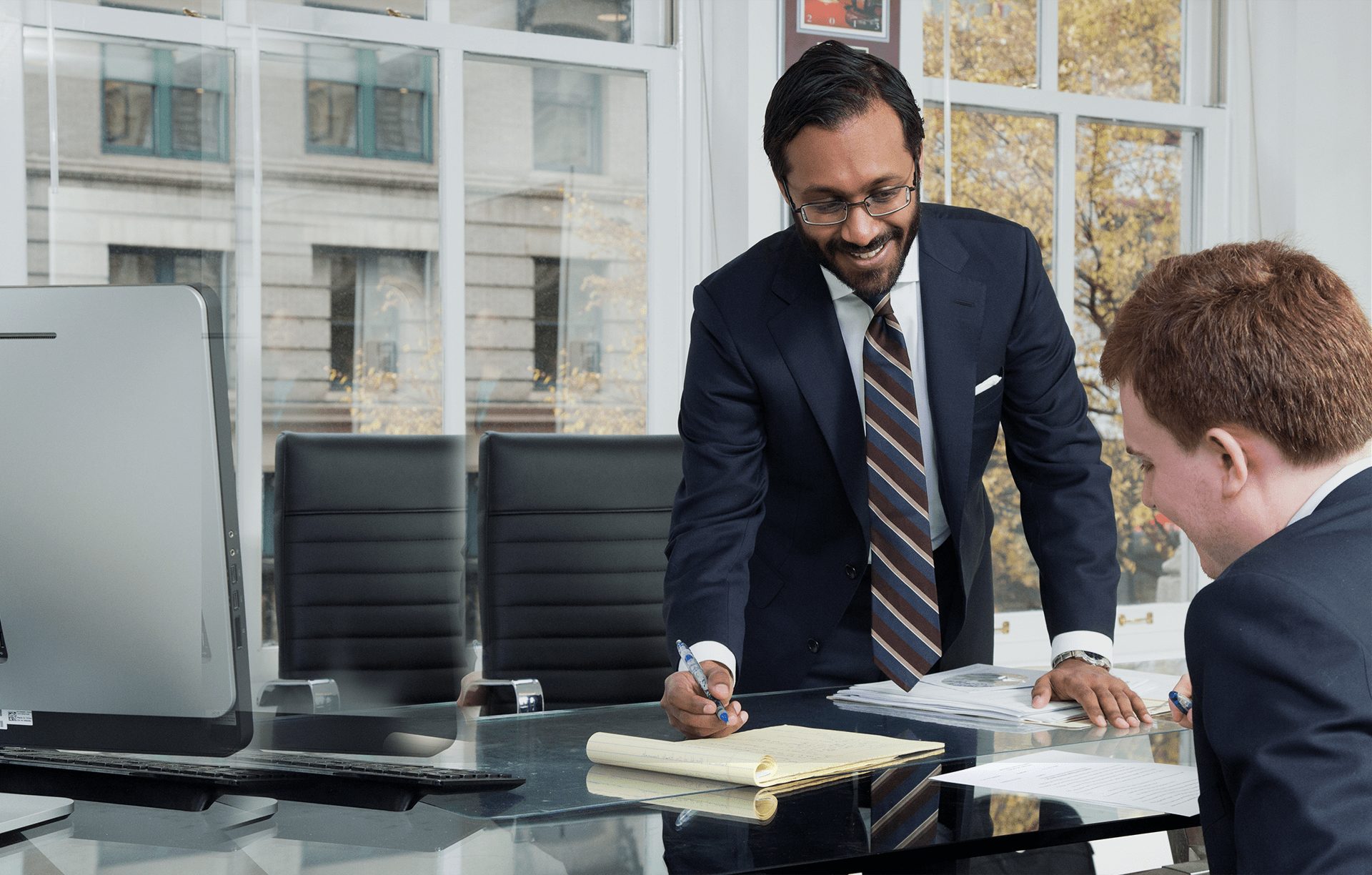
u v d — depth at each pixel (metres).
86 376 1.09
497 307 3.46
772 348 1.71
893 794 1.17
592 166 3.53
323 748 1.34
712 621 1.60
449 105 3.39
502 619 2.54
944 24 3.64
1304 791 0.76
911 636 1.68
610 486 2.62
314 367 3.30
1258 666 0.80
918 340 1.76
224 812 1.11
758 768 1.19
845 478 1.71
